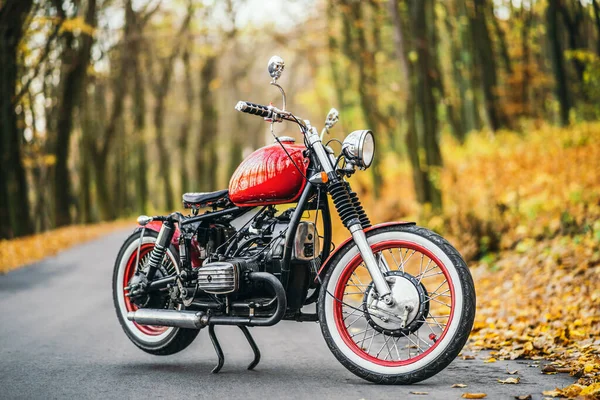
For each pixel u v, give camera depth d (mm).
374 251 4375
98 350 5746
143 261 5469
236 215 4938
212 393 4160
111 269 13922
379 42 23203
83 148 32562
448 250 4160
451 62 23922
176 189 57688
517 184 15023
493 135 20734
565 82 18422
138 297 5121
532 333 6281
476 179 17094
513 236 11352
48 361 5293
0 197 19750
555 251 9578
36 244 19453
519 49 22203
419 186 16875
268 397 4023
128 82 33250
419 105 17000
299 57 33000
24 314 8070
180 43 32000
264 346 5875
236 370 4867
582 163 14773
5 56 19219
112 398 4094
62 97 25172
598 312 6617
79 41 23391
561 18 18047
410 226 4305
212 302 4770
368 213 23484
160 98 35031
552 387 4129
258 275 4461
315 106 32312
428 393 4000
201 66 35750
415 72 17047
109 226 30844
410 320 4176
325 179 4359
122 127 38281
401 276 4234
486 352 5520
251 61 36562
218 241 4918
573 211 11281
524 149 18094
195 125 43719
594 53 16484
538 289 8281
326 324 4410
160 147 40781
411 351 5508
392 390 4102
